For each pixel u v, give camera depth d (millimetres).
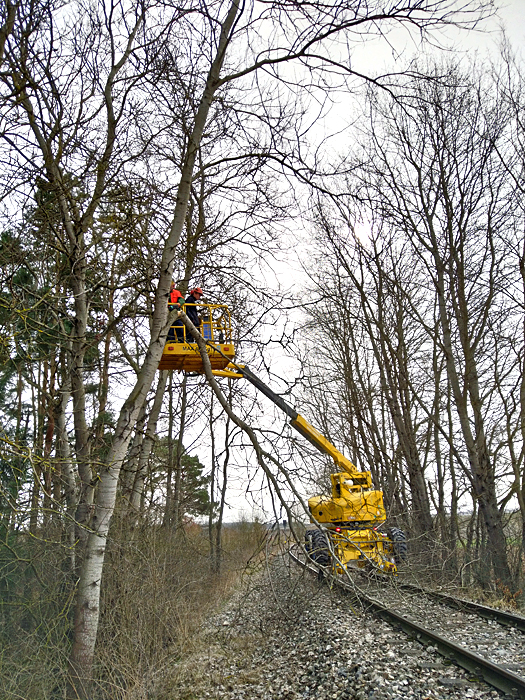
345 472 13461
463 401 15141
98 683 6434
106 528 6645
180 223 7445
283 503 6391
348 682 6211
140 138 9242
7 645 6684
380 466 20453
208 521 18672
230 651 8375
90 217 8328
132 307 8523
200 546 13977
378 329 18906
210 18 6734
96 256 8047
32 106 8125
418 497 17250
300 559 8055
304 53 6758
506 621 8336
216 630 9492
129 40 9008
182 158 8266
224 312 9719
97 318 9898
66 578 7637
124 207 7656
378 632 8062
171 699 6707
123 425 6859
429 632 7348
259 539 7078
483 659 5984
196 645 8656
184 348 9266
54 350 9492
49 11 7633
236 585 13062
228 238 8773
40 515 8258
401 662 6605
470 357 15172
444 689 5633
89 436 8688
